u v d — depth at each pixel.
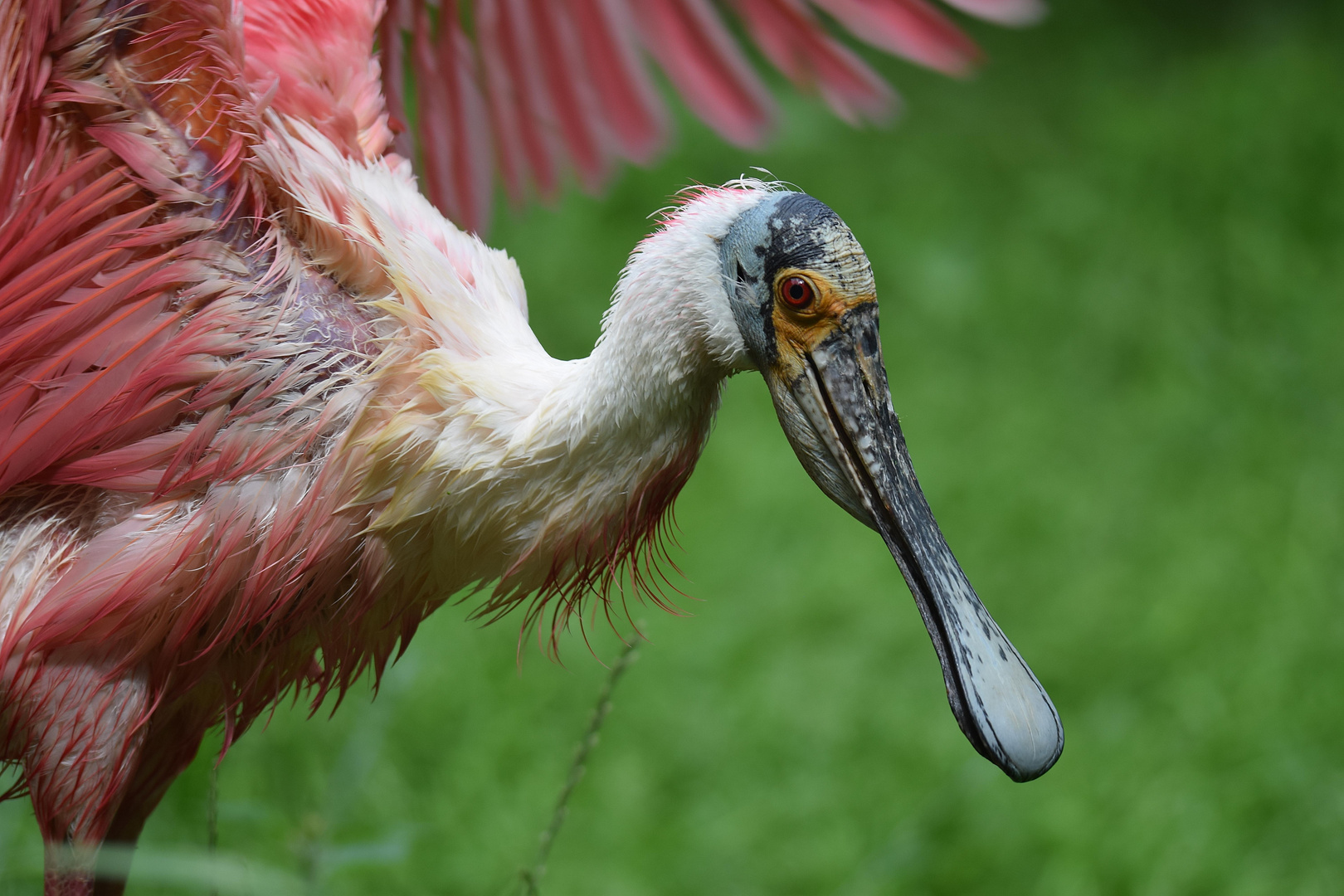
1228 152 18.84
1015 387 14.21
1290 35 23.81
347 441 5.15
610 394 5.09
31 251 5.09
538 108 6.78
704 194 5.26
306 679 6.13
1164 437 13.23
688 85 6.51
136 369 5.06
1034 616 10.59
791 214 5.06
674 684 9.38
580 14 6.50
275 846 7.34
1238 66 22.23
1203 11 24.67
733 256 5.11
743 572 10.86
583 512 5.21
